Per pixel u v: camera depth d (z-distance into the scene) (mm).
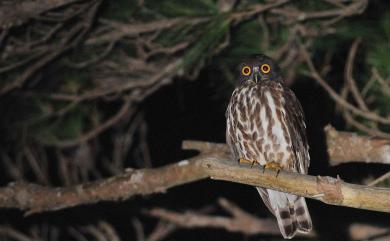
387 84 10961
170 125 15547
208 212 16578
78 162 14555
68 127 13141
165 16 11500
